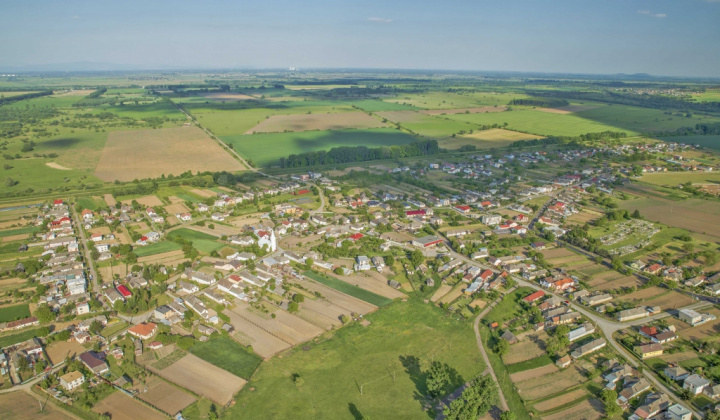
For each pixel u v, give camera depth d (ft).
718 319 636.48
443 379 508.12
